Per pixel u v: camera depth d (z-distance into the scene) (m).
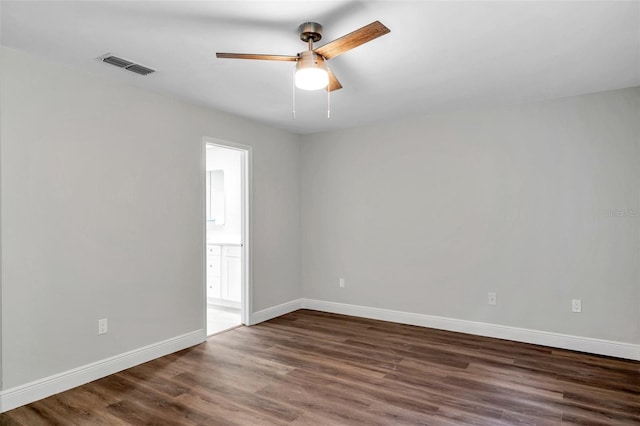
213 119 3.90
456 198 4.05
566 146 3.51
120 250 3.07
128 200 3.13
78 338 2.80
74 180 2.79
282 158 4.84
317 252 5.03
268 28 2.23
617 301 3.29
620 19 2.13
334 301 4.90
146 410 2.43
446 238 4.11
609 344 3.32
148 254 3.28
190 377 2.92
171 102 3.49
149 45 2.45
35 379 2.56
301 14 2.07
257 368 3.09
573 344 3.46
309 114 4.11
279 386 2.76
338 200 4.85
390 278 4.47
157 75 2.96
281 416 2.35
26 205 2.53
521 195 3.71
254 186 4.41
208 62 2.71
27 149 2.54
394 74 2.95
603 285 3.35
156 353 3.32
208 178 5.86
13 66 2.48
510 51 2.55
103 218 2.96
